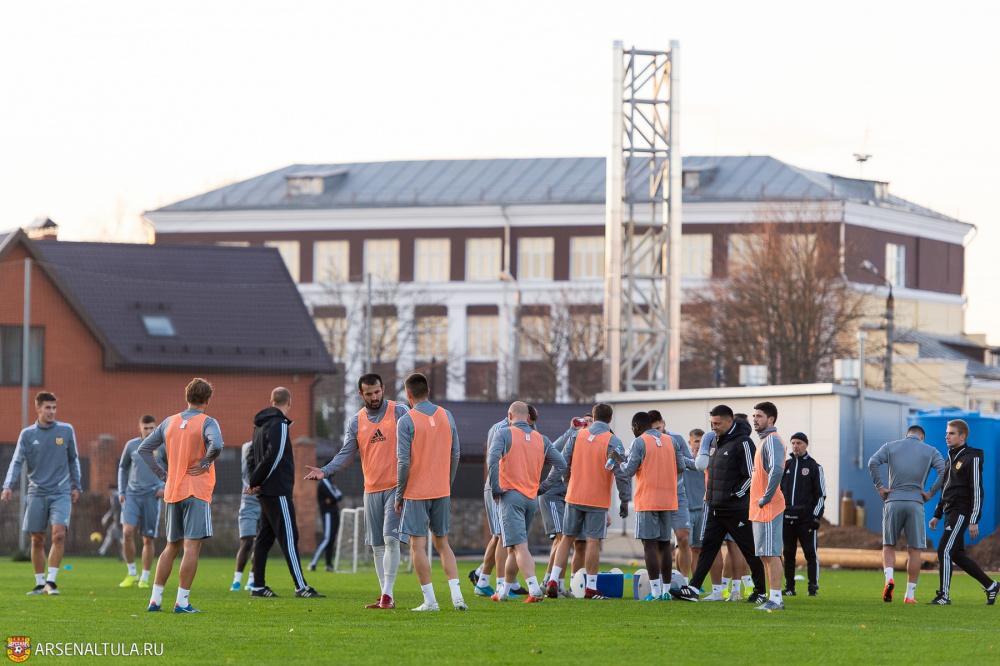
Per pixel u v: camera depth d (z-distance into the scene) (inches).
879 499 1998.0
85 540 2247.8
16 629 848.9
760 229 4185.5
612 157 2458.2
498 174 5319.9
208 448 962.1
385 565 984.9
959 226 5157.5
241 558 1232.8
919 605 1123.3
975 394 4343.0
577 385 4537.4
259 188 5428.2
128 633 826.2
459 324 5152.6
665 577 1105.4
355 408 4264.3
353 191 5344.5
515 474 1053.8
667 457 1100.5
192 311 3016.7
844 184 4995.1
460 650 748.0
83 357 2851.9
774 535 1036.5
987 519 1945.1
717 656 733.3
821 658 731.4
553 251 5128.0
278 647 760.3
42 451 1162.0
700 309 4047.7
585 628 859.4
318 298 5216.5
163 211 5315.0
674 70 2470.5
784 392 1995.6
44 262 2849.4
